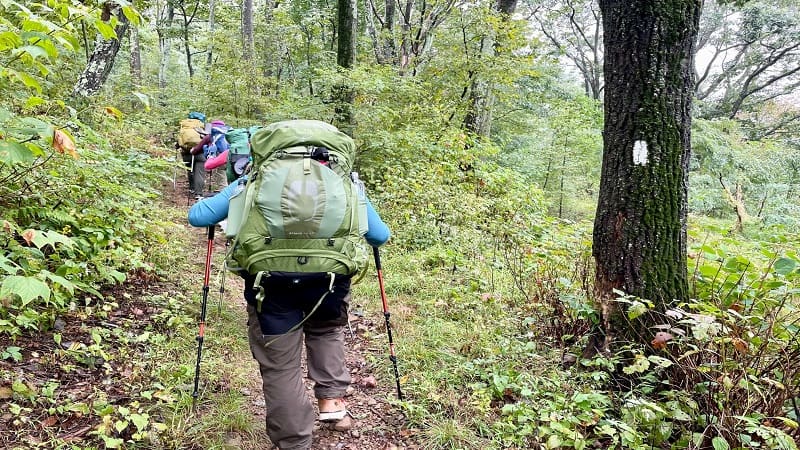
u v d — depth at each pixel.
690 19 3.61
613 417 3.31
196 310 4.52
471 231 7.48
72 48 3.32
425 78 13.23
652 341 3.33
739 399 3.03
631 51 3.68
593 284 4.36
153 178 7.04
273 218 2.50
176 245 6.09
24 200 4.04
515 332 4.46
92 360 3.34
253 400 3.44
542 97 22.30
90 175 4.70
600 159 19.00
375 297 5.41
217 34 16.73
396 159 10.13
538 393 3.47
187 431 2.92
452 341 4.37
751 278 3.94
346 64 11.53
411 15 15.60
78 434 2.74
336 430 3.21
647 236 3.71
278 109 10.96
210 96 14.54
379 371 3.95
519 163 18.42
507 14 12.67
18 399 2.84
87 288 3.79
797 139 30.59
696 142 20.12
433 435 3.15
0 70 2.94
